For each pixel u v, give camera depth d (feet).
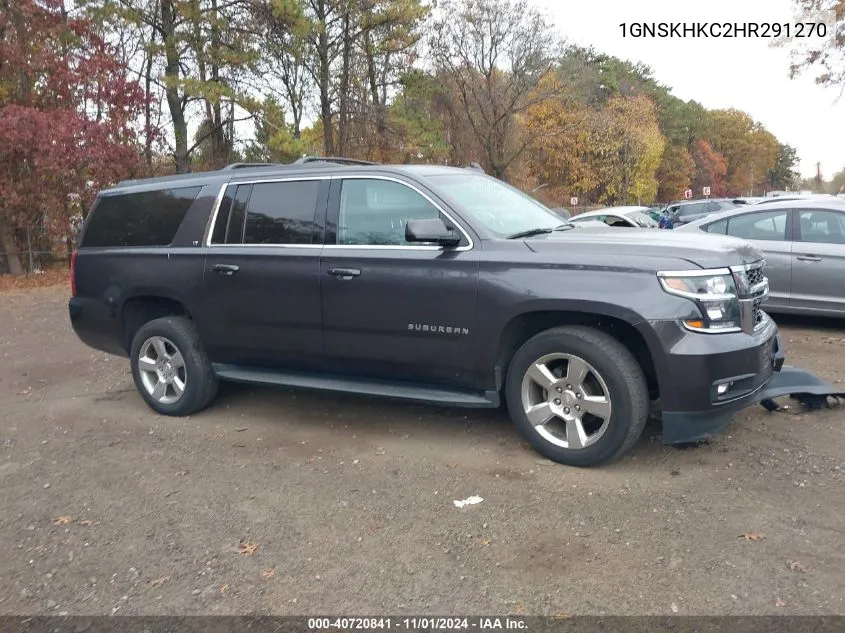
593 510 12.41
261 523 12.53
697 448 14.88
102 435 17.66
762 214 27.58
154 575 10.98
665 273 12.98
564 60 122.52
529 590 10.19
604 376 13.41
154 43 69.87
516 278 13.94
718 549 11.00
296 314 16.53
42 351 28.89
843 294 25.61
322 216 16.40
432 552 11.31
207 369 18.51
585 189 177.68
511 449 15.33
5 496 14.12
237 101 71.36
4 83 58.34
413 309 15.05
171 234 18.60
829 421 16.21
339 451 15.80
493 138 120.57
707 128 297.94
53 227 58.90
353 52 89.04
